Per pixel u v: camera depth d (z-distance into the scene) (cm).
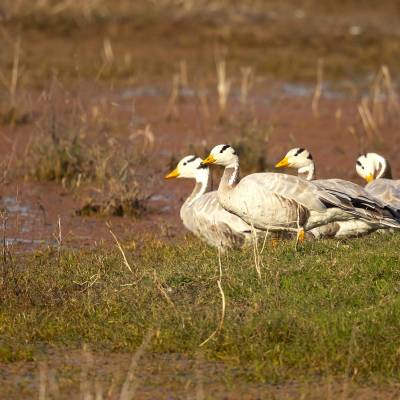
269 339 942
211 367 905
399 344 916
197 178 1504
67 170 1766
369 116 2181
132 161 1691
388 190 1321
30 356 929
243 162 1884
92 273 1152
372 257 1109
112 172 1633
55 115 1947
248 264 1129
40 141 1834
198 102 2486
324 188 1199
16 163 1844
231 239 1305
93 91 2497
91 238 1416
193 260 1183
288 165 1463
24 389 857
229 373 888
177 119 2289
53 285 1094
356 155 2034
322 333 930
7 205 1588
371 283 1051
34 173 1761
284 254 1150
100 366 910
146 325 977
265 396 845
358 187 1227
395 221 1190
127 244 1362
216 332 950
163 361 920
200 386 834
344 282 1052
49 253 1294
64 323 996
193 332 958
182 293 1060
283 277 1072
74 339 974
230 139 1981
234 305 1020
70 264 1205
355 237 1276
